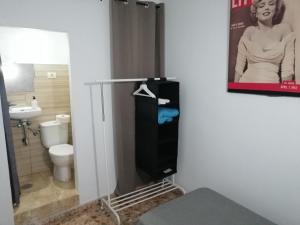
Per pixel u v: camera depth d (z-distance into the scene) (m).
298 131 1.58
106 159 2.39
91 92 2.33
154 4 2.47
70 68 2.18
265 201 1.83
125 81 2.34
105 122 2.47
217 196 1.77
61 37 2.81
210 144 2.24
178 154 2.65
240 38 1.83
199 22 2.18
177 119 2.46
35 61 2.86
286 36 1.55
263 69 1.71
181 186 2.66
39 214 2.23
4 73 2.70
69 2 2.08
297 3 1.48
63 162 2.66
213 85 2.13
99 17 2.27
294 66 1.53
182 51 2.41
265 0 1.64
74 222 2.19
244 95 1.88
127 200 2.51
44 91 2.98
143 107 2.43
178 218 1.51
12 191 2.17
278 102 1.66
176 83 2.38
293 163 1.63
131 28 2.38
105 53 2.35
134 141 2.61
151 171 2.44
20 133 2.89
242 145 1.95
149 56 2.54
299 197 1.61
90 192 2.49
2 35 2.56
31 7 1.91
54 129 2.95
